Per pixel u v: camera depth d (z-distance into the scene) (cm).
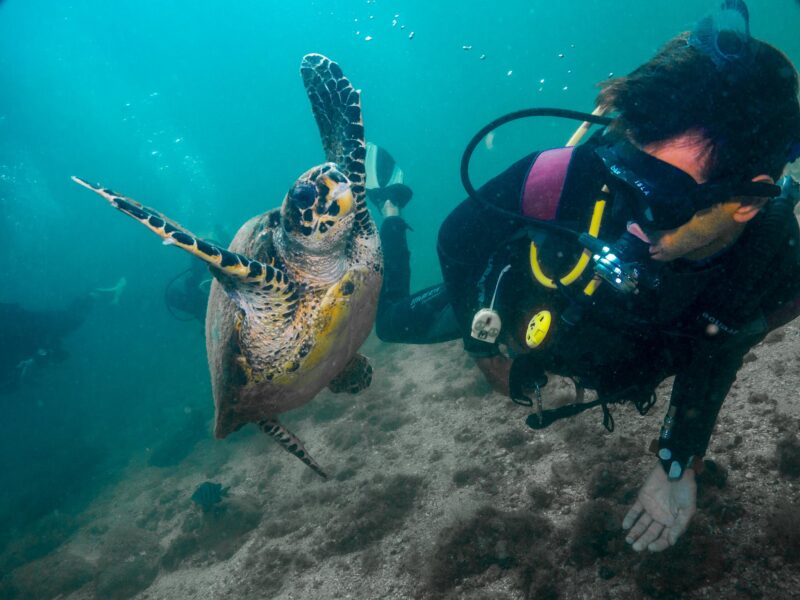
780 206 152
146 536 727
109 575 624
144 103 6788
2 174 3959
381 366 1002
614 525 276
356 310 296
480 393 627
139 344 2930
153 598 538
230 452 951
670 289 157
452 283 237
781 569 214
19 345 1516
